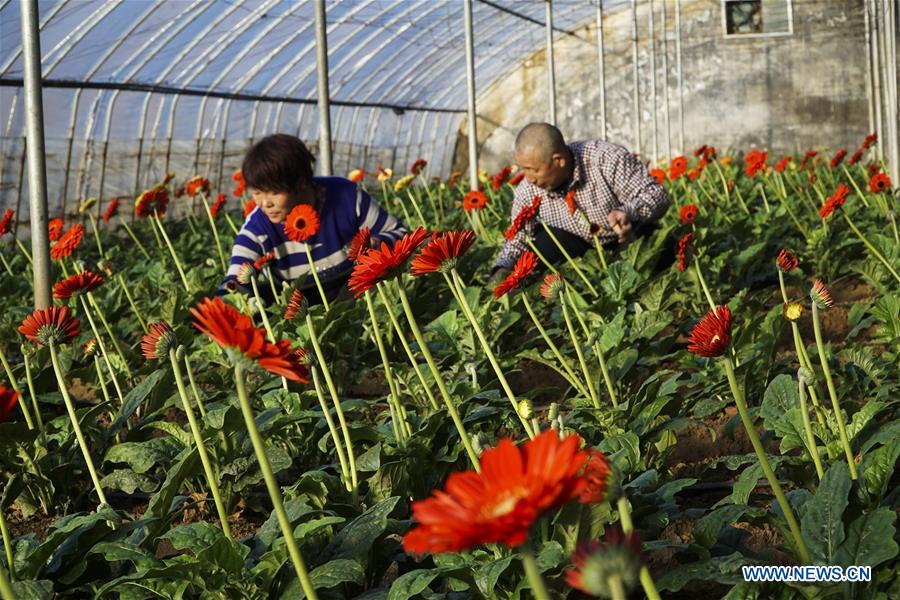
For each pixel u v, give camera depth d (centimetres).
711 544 208
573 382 343
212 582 212
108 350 502
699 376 358
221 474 302
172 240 1234
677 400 323
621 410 303
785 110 2770
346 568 207
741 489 226
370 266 222
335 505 253
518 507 91
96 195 1767
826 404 309
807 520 195
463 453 298
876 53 2078
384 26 2016
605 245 634
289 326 461
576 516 215
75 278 328
